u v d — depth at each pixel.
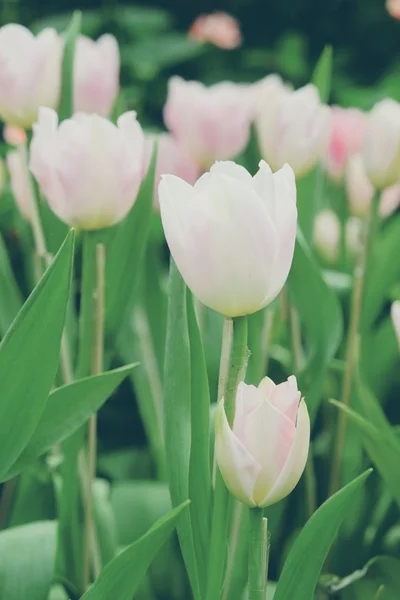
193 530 0.71
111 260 0.83
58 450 0.92
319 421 1.09
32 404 0.67
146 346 1.01
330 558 0.91
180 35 2.81
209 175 0.61
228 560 0.74
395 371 1.08
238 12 3.62
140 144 0.76
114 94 1.04
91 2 3.09
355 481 0.63
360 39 3.53
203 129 0.99
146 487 0.97
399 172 0.92
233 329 0.62
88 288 0.77
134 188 0.75
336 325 0.83
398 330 0.78
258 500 0.62
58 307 0.66
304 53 3.30
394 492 0.78
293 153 0.91
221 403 0.61
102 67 1.02
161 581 0.91
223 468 0.61
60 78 0.90
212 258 0.60
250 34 3.64
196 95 0.99
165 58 2.70
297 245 0.82
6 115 0.88
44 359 0.66
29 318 0.65
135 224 0.83
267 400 0.60
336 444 0.92
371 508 0.91
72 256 0.65
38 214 0.89
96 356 0.79
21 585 0.73
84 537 0.82
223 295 0.61
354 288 0.93
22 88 0.87
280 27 3.61
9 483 0.98
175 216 0.61
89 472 0.81
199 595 0.69
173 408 0.70
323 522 0.64
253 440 0.61
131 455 1.13
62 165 0.73
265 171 0.61
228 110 0.99
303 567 0.65
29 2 3.06
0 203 1.52
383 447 0.76
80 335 0.78
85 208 0.74
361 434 0.77
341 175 1.26
